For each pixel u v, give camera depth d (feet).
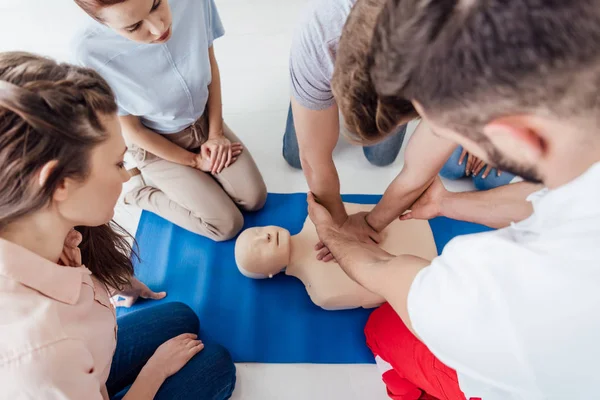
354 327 4.09
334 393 3.79
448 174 4.80
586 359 1.20
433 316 1.59
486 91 0.99
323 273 4.03
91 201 2.07
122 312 4.24
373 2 1.30
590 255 1.10
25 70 1.78
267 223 4.76
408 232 4.25
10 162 1.61
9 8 6.88
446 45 1.00
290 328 4.12
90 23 3.18
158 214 4.73
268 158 5.25
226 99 5.76
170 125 4.11
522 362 1.35
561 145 1.06
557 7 0.83
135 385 3.03
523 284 1.26
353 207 4.48
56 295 2.03
